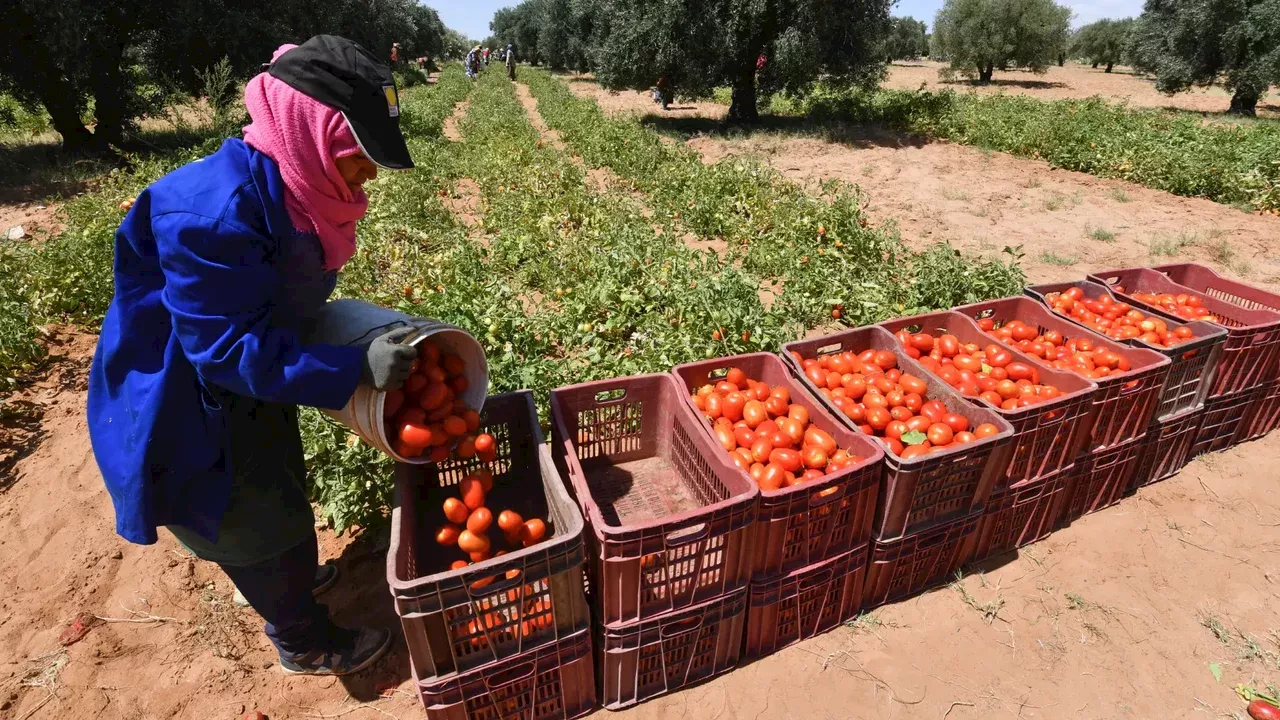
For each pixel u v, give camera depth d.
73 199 10.77
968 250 9.34
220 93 14.48
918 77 41.12
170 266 2.01
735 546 2.81
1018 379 4.05
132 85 15.46
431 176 13.23
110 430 2.27
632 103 29.12
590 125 19.27
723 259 8.86
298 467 2.82
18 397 5.64
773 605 3.12
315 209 2.23
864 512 3.13
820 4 17.05
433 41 67.88
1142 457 4.35
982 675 3.26
